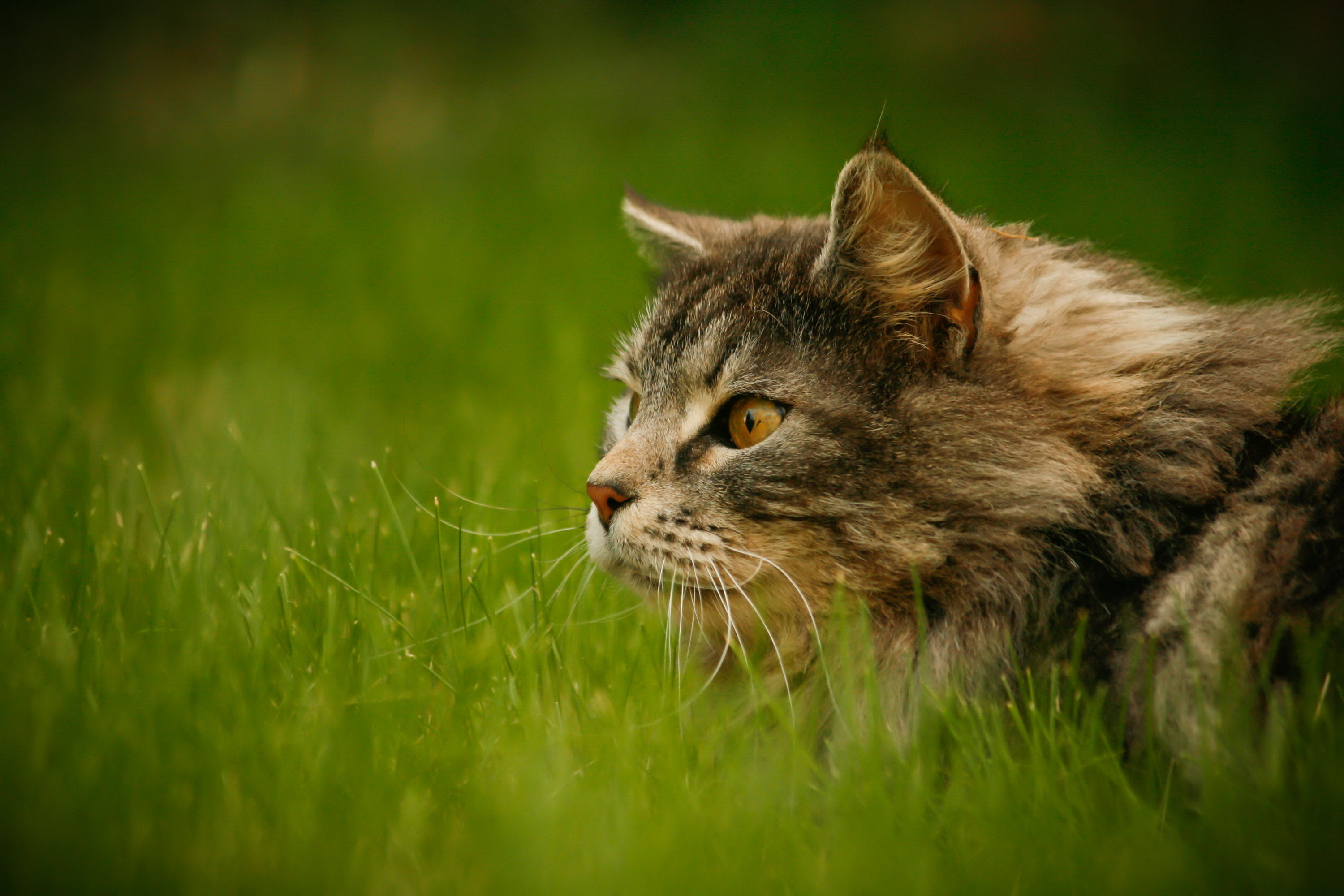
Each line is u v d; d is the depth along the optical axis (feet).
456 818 15.31
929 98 77.15
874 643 17.46
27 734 15.10
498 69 84.74
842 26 84.64
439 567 23.04
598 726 17.66
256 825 14.42
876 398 17.02
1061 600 16.65
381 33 85.97
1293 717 14.66
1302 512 15.72
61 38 82.84
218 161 73.10
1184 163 63.46
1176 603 15.90
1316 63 75.41
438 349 40.34
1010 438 16.76
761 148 69.00
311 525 23.09
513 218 59.47
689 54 85.05
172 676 16.71
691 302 19.52
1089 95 75.36
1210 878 12.80
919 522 16.83
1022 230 19.48
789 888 13.82
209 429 31.91
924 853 13.83
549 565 22.90
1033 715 15.30
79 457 27.12
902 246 16.84
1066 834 14.12
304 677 17.78
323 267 51.31
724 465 17.52
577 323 42.04
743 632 18.74
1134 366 17.48
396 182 68.39
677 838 14.03
